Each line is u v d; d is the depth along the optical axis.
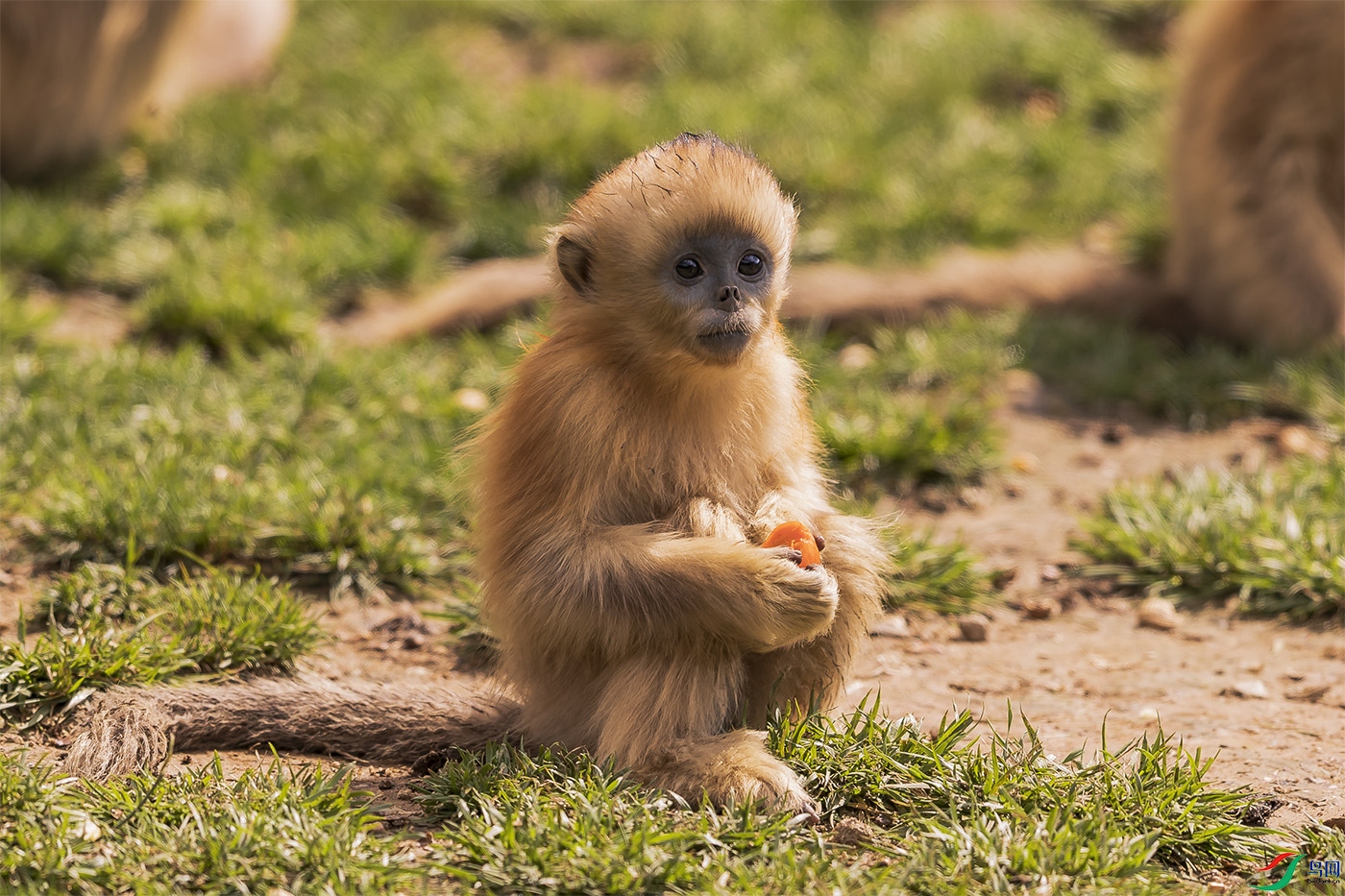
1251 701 9.36
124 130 21.36
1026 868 6.69
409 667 10.05
